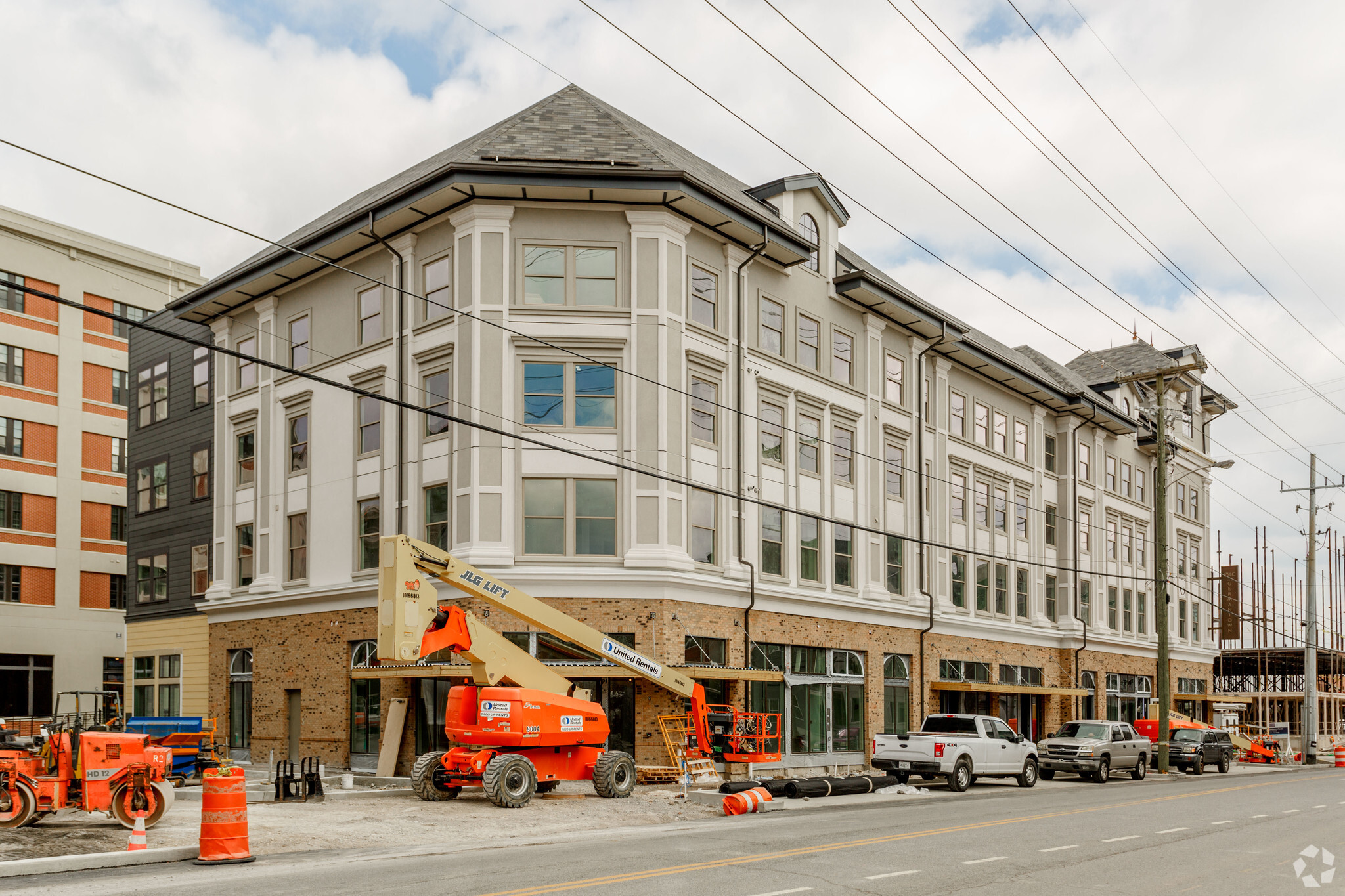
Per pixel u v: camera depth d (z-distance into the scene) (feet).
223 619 113.50
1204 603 187.11
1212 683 187.73
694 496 91.15
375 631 95.45
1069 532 147.84
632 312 88.28
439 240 92.94
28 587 156.15
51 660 157.58
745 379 96.73
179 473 124.67
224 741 110.32
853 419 110.63
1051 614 145.79
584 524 86.84
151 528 127.75
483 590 68.03
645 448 87.15
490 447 86.28
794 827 59.77
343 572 99.09
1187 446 181.27
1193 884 41.86
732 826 60.39
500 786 65.82
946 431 125.70
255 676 108.06
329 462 102.06
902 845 51.62
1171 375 129.59
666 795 74.54
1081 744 105.19
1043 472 145.48
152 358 131.34
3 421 155.84
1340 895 39.86
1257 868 46.16
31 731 86.53
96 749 54.70
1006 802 78.07
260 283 108.37
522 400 87.35
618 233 89.56
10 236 158.51
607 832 57.52
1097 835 56.95
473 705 70.54
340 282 103.09
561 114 96.02
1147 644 162.91
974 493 130.21
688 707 85.10
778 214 103.35
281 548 106.52
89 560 163.53
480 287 87.81
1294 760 165.07
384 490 95.40
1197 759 124.06
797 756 99.30
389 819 61.46
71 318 164.66
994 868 44.98
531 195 87.81
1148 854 49.98
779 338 102.58
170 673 121.70
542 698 69.97
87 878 41.34
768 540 98.84
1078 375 166.71
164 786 55.98
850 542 109.40
